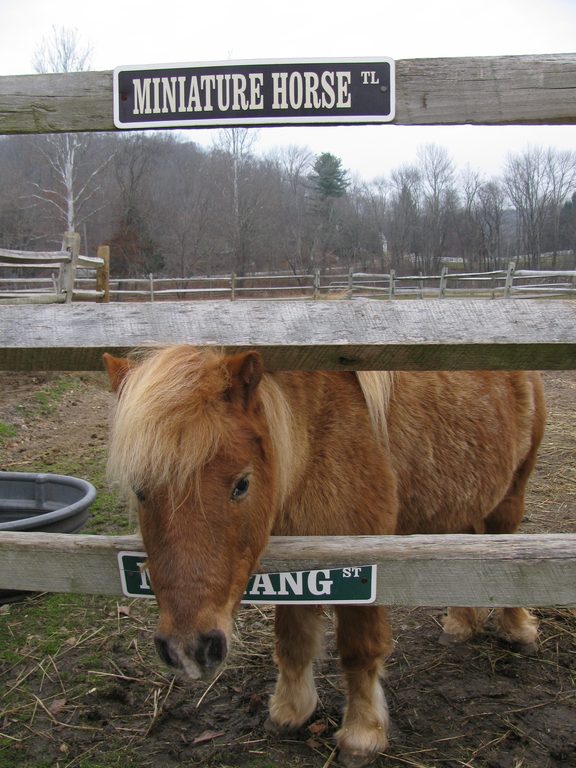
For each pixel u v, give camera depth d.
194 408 1.66
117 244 34.50
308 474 2.15
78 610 3.45
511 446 2.99
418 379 2.63
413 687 2.85
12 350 1.89
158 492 1.66
